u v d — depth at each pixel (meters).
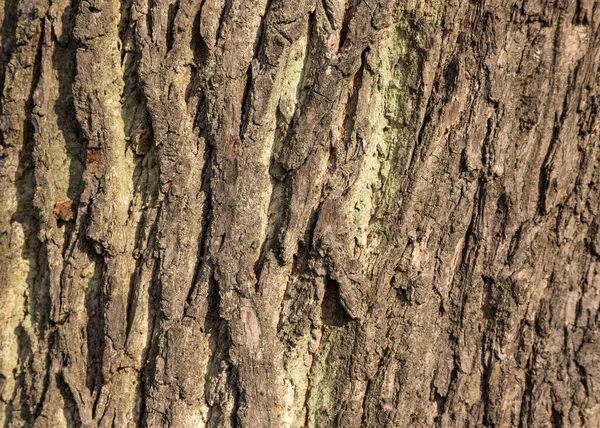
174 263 1.07
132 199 1.08
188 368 1.07
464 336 1.08
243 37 1.06
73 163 1.09
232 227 1.06
